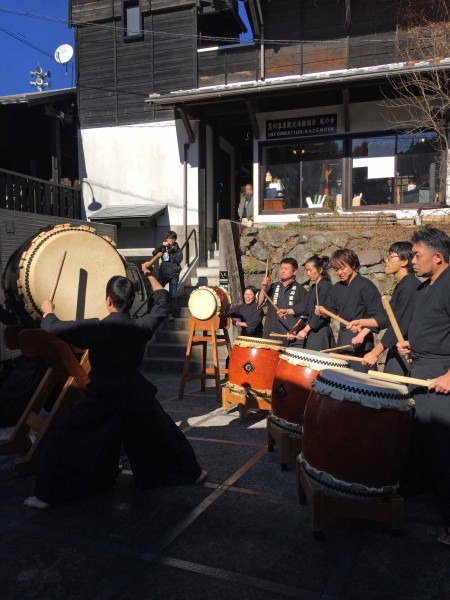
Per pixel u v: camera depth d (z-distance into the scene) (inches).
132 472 141.9
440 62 351.9
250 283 365.1
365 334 161.5
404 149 411.5
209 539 109.8
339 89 390.6
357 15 410.0
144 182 474.0
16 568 99.5
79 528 115.0
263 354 193.5
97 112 484.1
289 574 96.7
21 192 373.7
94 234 157.2
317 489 109.2
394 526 108.9
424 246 114.3
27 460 147.6
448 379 106.0
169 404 233.5
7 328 156.8
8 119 456.8
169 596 90.5
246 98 400.2
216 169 486.3
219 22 519.8
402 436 107.4
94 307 151.2
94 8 479.2
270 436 163.3
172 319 354.0
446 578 95.2
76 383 152.3
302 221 389.4
